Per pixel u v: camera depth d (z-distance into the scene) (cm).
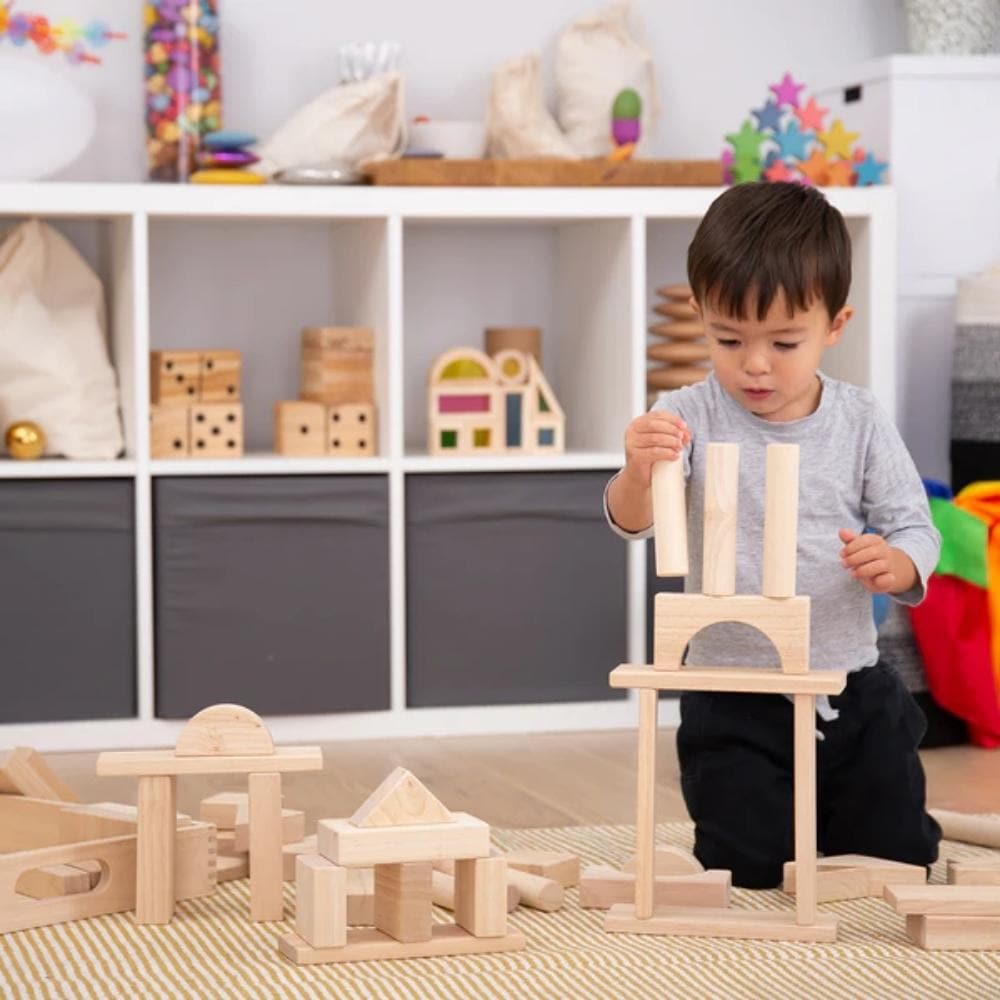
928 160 330
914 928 169
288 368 327
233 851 197
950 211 331
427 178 290
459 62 333
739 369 177
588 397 321
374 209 286
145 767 173
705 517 167
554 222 321
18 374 284
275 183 296
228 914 178
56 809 195
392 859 161
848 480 192
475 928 164
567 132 328
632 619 298
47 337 286
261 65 324
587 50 327
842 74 342
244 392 325
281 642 285
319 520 286
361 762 270
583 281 322
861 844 196
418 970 159
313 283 328
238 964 161
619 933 172
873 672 197
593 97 325
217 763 174
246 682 284
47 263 294
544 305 339
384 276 291
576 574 296
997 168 332
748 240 173
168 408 289
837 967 160
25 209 274
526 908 184
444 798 244
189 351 291
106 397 289
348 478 287
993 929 166
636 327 298
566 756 275
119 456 290
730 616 167
